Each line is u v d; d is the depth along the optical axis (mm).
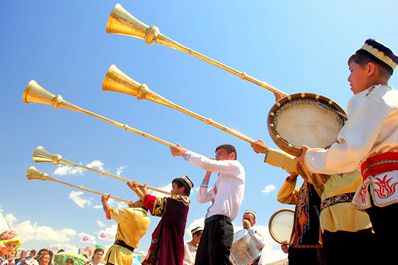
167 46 5539
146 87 5676
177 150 5738
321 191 3766
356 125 2703
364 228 3074
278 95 4832
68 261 11867
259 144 4207
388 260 2516
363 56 3059
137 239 6707
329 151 2816
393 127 2660
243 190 5465
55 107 6852
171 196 6418
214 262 5035
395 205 2520
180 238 6184
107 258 6516
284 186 4480
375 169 2664
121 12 5695
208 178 6020
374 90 2795
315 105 3943
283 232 6484
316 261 3756
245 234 7277
